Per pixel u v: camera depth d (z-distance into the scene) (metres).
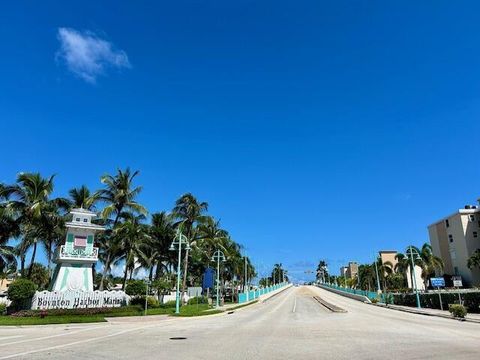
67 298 35.97
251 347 14.66
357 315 36.84
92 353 13.31
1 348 14.59
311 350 13.74
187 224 54.41
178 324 27.39
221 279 69.06
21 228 41.91
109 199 47.50
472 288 66.81
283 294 105.69
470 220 77.75
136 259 55.41
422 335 18.61
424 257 76.69
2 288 60.28
